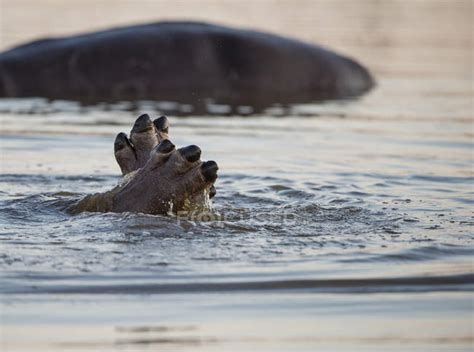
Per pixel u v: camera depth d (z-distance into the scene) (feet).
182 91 104.22
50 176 59.98
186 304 35.86
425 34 167.43
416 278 39.06
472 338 33.32
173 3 199.41
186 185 45.55
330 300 36.60
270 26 162.50
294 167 64.85
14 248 41.47
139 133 49.24
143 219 45.06
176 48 106.22
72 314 34.71
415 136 79.87
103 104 95.40
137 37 106.42
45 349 31.73
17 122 82.94
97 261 39.93
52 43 106.73
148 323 34.04
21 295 36.29
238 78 106.63
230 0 212.43
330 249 42.57
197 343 32.45
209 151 70.90
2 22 157.17
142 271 38.93
